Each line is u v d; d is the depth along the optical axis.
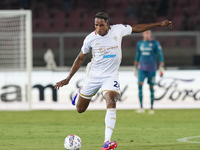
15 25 45.97
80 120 32.38
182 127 27.92
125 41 58.59
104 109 40.09
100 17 18.00
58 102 40.19
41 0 76.56
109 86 18.56
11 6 74.94
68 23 72.75
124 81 40.44
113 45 18.62
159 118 33.41
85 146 20.30
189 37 54.00
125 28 19.31
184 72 40.44
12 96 40.06
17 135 24.62
